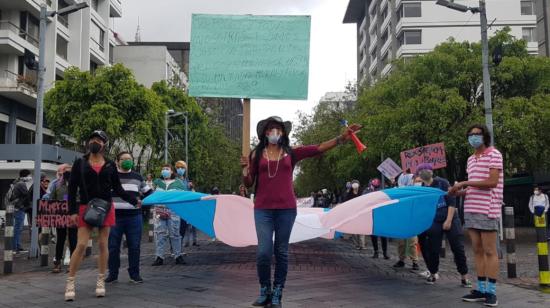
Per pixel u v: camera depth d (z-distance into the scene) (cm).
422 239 923
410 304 684
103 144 705
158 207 1068
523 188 3334
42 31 1357
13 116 3194
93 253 1301
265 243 587
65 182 1002
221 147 4625
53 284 816
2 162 2961
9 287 790
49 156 3003
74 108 2822
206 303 665
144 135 2888
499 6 5262
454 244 841
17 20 3206
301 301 689
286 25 1046
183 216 898
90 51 4056
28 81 3095
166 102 3853
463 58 2141
